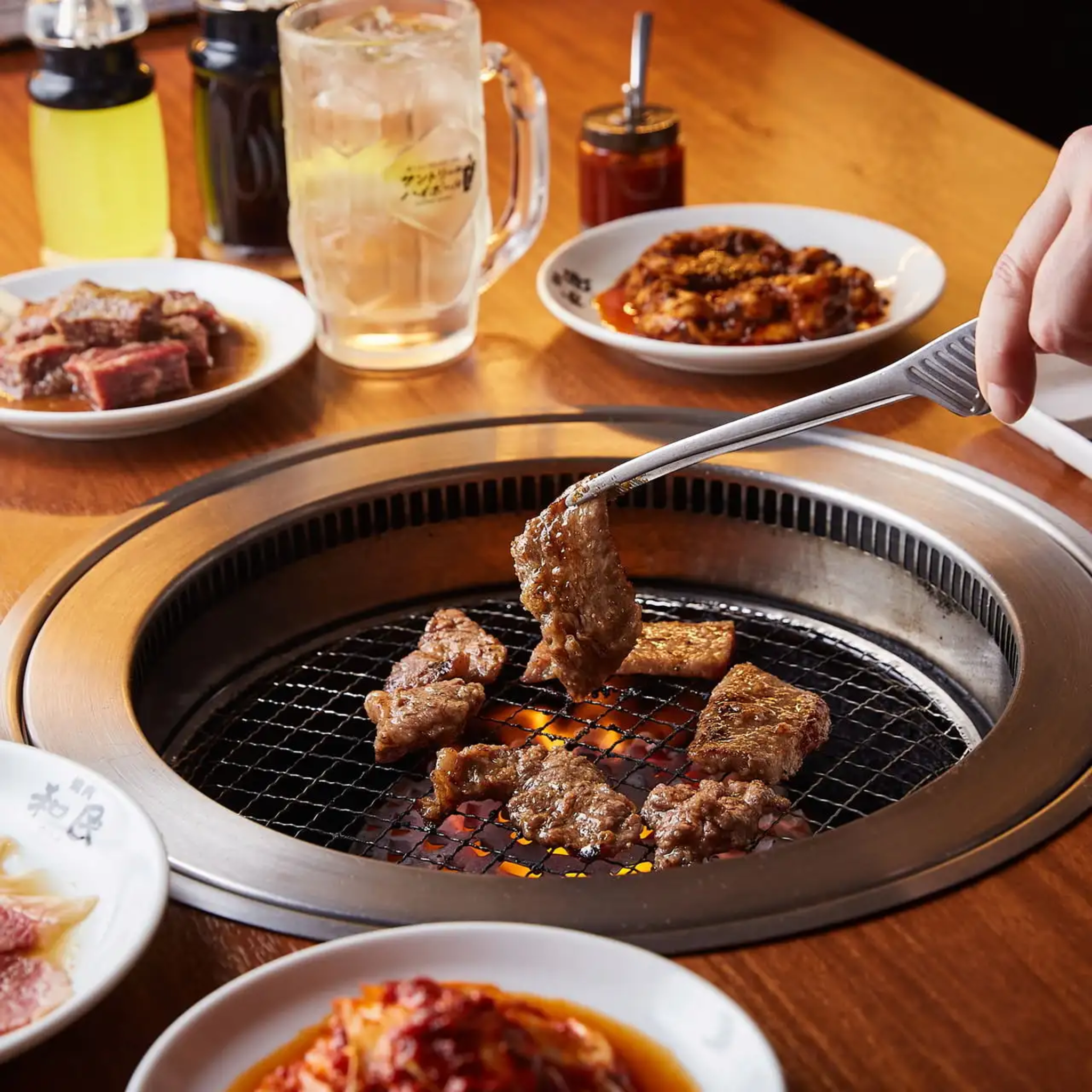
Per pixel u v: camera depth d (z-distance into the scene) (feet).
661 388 4.01
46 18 4.25
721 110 4.98
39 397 3.96
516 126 4.16
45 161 4.31
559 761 3.42
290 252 4.40
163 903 2.85
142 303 3.98
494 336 4.18
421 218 3.92
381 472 3.80
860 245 4.28
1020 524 3.62
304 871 3.05
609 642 3.32
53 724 3.28
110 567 3.59
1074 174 3.14
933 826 3.09
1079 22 7.32
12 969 2.88
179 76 5.21
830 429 3.86
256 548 3.71
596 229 4.32
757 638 3.74
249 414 3.96
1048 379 3.83
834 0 7.79
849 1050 2.86
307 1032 2.78
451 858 3.36
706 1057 2.73
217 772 3.53
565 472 3.84
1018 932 2.98
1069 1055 2.85
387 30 3.92
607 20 5.46
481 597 3.85
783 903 3.00
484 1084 2.44
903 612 3.69
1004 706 3.50
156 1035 2.88
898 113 4.96
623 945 2.83
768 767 3.43
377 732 3.54
